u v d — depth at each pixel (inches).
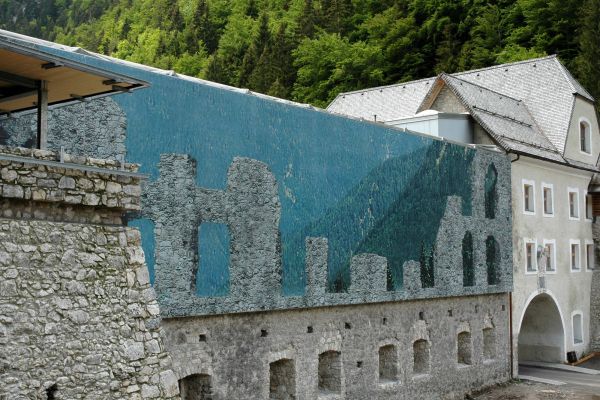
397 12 2906.0
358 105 1728.6
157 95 767.1
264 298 870.4
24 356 438.6
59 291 461.4
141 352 499.8
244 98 868.0
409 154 1143.0
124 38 5034.5
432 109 1518.2
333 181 990.4
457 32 2795.3
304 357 935.0
